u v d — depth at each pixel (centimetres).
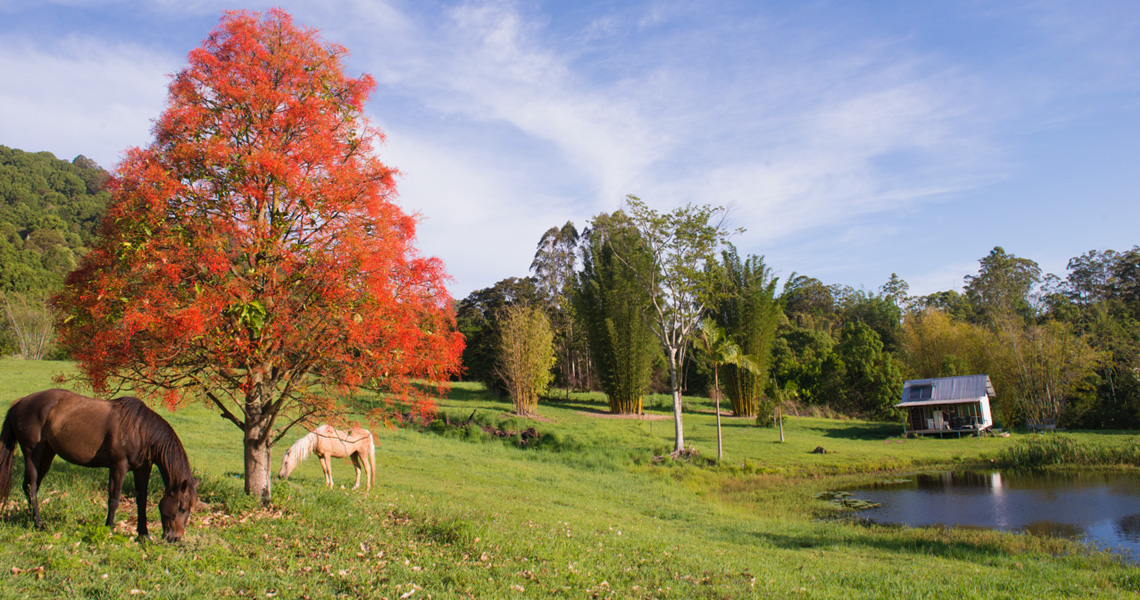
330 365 980
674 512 1573
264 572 656
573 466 2359
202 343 863
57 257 6444
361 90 1065
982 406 3875
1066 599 834
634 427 3422
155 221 840
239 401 1044
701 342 3089
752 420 4253
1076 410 4347
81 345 894
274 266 909
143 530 716
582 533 1067
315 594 612
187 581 599
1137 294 6456
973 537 1356
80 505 803
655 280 3422
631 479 2167
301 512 943
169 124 913
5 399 2231
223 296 853
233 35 987
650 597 718
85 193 11006
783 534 1352
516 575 737
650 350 4150
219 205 914
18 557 601
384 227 990
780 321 7400
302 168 977
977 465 2761
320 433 1348
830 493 2131
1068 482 2281
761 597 738
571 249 5712
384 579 678
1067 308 6525
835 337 7612
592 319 4206
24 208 9250
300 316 928
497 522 1061
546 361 3694
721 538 1256
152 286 839
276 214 952
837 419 4603
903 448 3234
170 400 947
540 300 5428
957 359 4869
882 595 784
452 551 833
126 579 585
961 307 7669
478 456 2280
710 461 2645
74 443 693
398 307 956
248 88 955
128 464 714
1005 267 7706
